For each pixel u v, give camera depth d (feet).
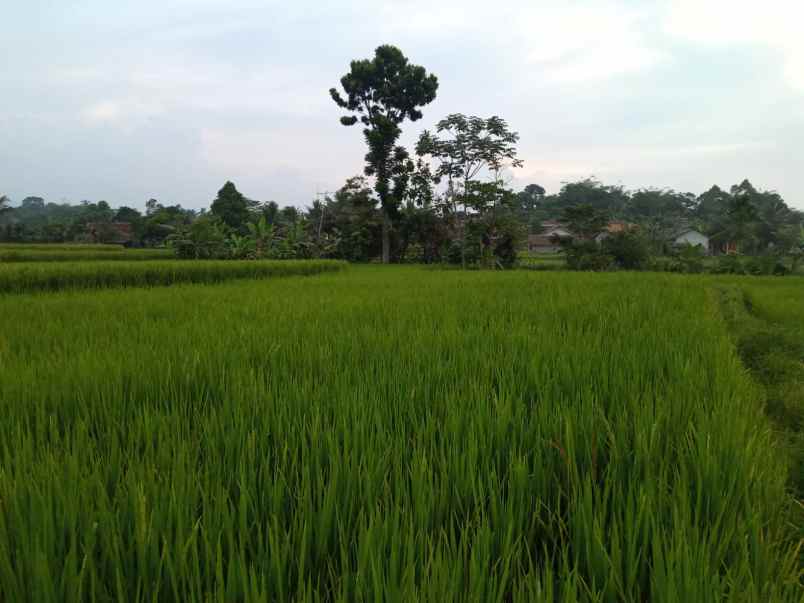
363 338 16.35
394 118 144.87
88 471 6.86
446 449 7.89
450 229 144.46
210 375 11.73
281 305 27.09
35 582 4.49
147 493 6.18
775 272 108.17
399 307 25.43
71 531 5.12
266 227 128.88
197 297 31.89
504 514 5.87
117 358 13.79
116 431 8.37
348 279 53.93
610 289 36.68
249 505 6.12
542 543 5.95
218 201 208.03
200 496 6.52
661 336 16.14
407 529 5.47
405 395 10.18
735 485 6.63
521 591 4.50
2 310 24.89
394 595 4.38
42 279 41.60
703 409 9.52
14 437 8.36
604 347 14.69
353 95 140.77
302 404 9.74
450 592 4.36
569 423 7.61
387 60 139.74
